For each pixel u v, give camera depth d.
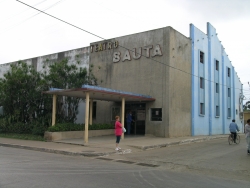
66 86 20.45
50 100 20.41
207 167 9.63
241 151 13.98
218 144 17.80
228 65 32.78
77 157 11.47
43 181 6.59
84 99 21.28
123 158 11.44
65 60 21.44
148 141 16.86
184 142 18.11
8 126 20.97
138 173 8.20
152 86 20.89
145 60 21.53
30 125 19.84
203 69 25.70
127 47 22.86
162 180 7.34
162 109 20.14
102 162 10.24
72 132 17.95
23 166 8.63
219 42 30.23
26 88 21.03
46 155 11.72
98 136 19.77
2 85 20.80
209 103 26.67
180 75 21.66
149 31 21.58
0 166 8.55
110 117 23.48
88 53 25.72
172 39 20.77
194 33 24.20
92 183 6.57
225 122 30.83
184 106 22.02
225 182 7.45
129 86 22.27
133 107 22.34
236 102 35.34
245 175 8.47
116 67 23.34
